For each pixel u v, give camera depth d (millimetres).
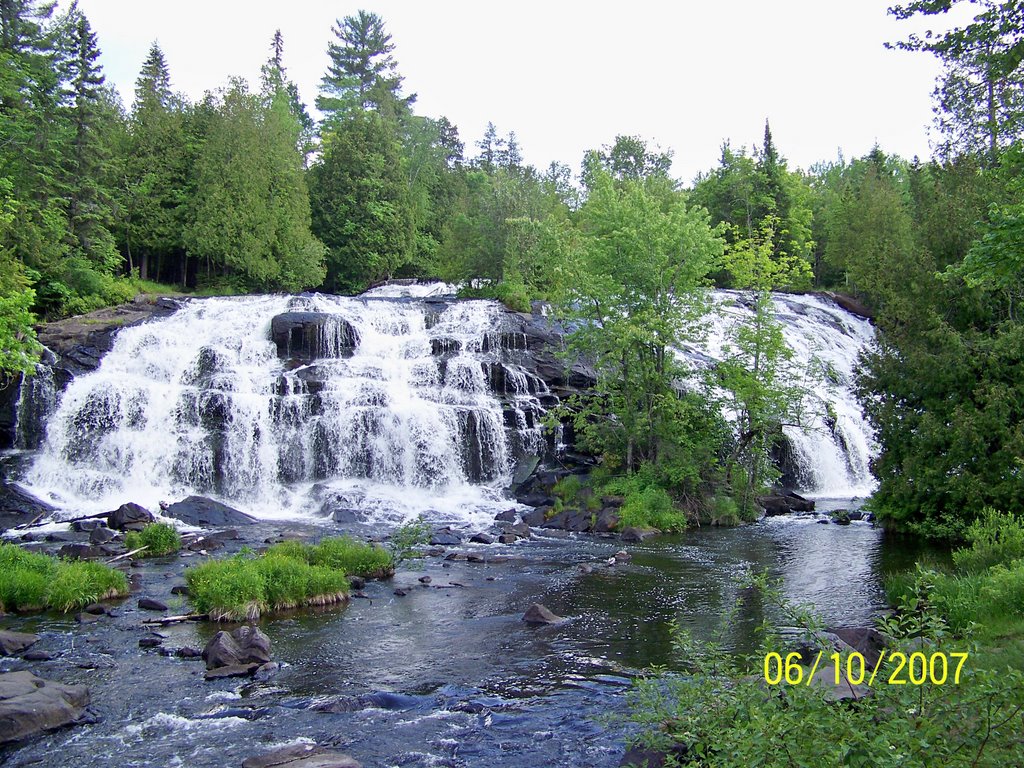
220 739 10094
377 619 15766
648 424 30031
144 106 58656
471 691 11781
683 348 35281
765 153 74250
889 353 25000
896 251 26562
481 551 23234
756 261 32844
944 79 40875
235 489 31547
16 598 16078
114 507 28469
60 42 55500
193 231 50688
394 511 29328
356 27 94188
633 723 10406
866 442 39344
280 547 19891
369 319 39969
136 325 36875
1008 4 11633
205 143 53469
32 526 25906
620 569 20578
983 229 12867
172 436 31625
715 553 22734
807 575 19297
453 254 50875
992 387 21594
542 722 10586
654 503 27812
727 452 31875
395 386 35031
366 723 10602
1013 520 18984
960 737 6059
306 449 32844
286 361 36594
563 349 37281
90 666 12812
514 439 34062
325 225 60812
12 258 33281
